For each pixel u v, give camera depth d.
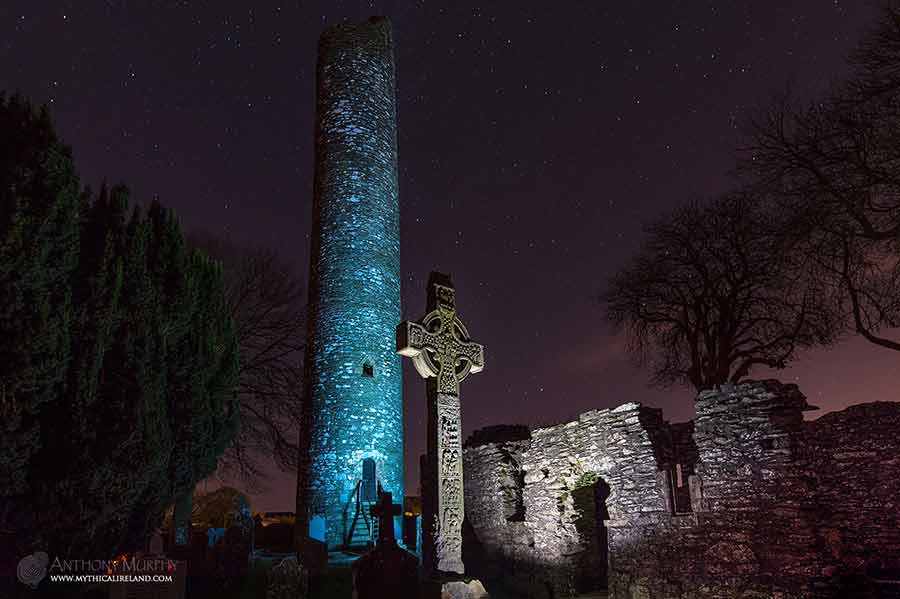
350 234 22.47
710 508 11.86
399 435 21.59
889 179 15.48
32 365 9.41
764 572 10.86
